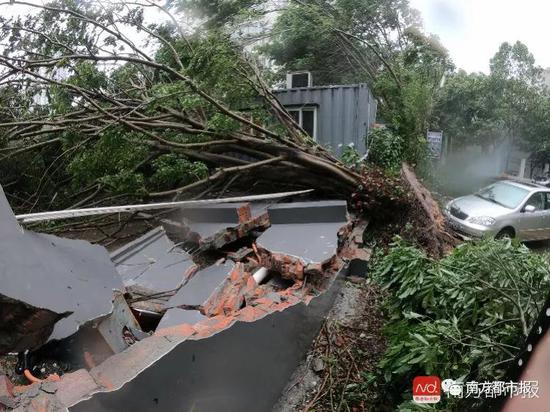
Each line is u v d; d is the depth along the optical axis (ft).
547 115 45.85
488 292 6.88
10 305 3.82
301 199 16.29
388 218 15.81
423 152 25.63
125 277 8.82
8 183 16.22
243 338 6.25
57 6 14.78
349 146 18.25
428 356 6.30
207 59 14.85
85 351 5.10
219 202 12.11
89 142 14.02
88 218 14.61
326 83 33.58
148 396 4.37
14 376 5.25
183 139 15.76
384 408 7.56
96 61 13.71
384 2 31.81
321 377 8.45
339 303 10.90
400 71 27.76
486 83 45.96
